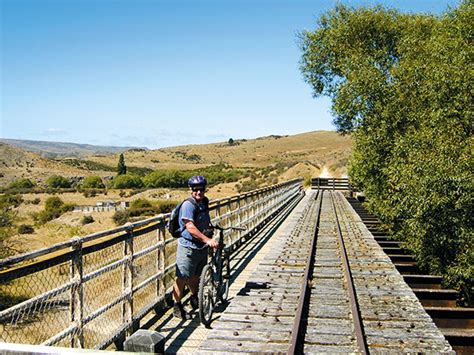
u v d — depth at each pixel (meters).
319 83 34.56
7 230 20.91
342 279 10.14
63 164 171.38
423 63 15.98
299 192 42.25
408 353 6.01
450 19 18.47
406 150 13.93
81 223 46.75
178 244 7.68
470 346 9.12
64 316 6.47
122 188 96.94
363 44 31.30
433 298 12.35
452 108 13.11
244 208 16.81
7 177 137.50
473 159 11.71
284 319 7.40
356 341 6.39
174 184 98.00
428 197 12.00
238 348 6.14
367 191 22.27
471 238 11.91
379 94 18.67
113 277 9.45
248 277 11.12
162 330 7.38
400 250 17.50
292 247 14.12
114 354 2.63
